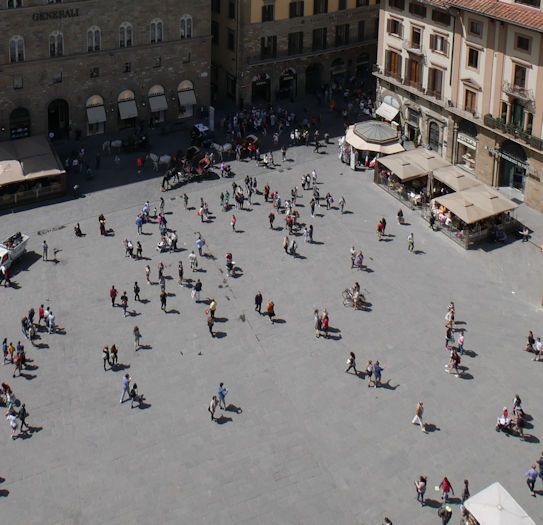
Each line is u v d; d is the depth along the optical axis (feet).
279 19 345.51
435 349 212.43
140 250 248.32
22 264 246.68
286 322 222.89
